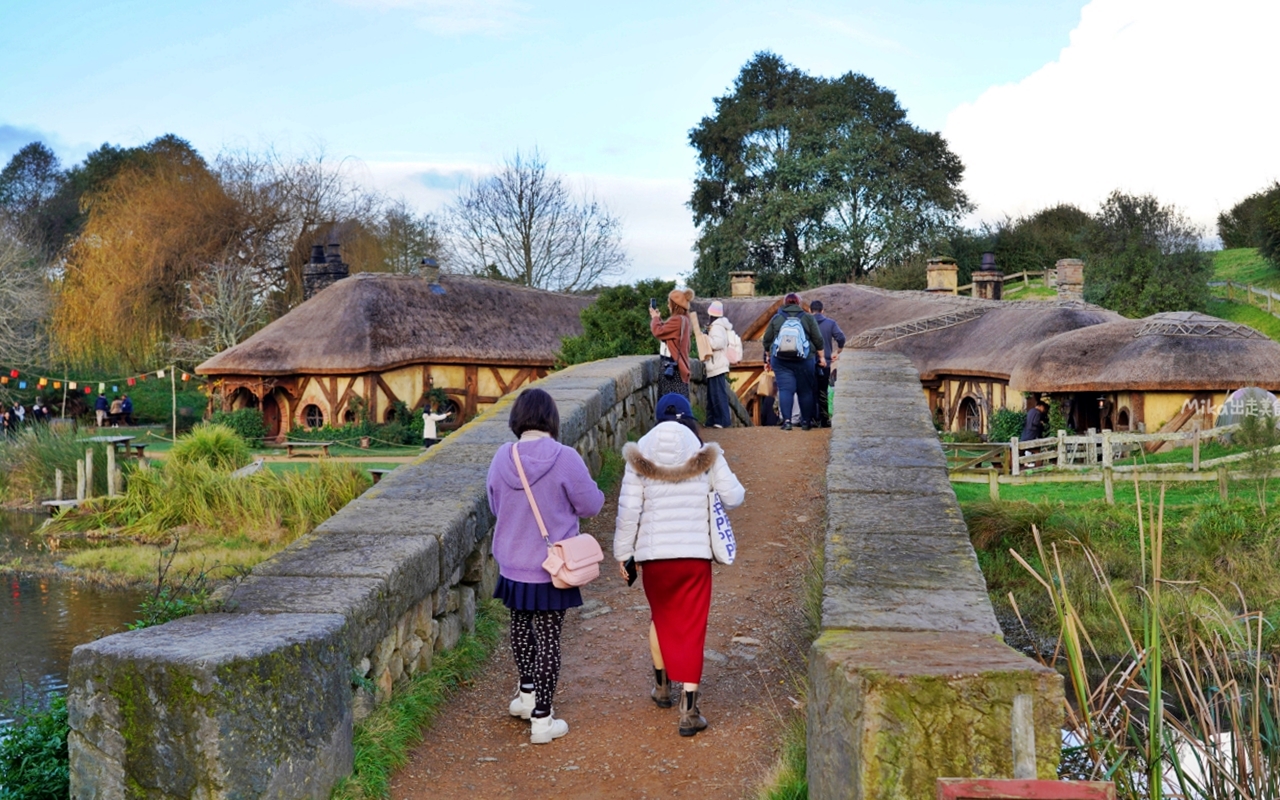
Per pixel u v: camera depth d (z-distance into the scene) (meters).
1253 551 13.18
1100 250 43.12
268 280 45.91
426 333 32.41
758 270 53.12
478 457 6.92
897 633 3.81
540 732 4.70
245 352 32.53
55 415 42.47
